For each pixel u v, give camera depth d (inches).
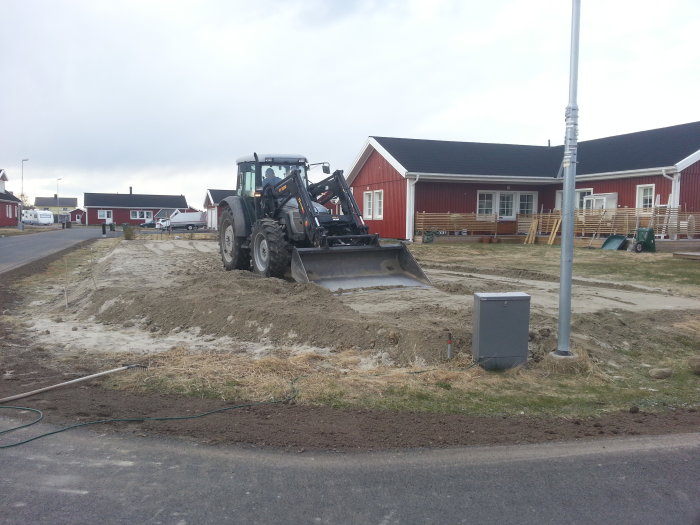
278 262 449.7
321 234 425.4
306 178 530.9
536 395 244.2
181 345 329.4
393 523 142.6
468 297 390.3
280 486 160.4
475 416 219.9
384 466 174.4
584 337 315.9
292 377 260.4
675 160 872.3
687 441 198.5
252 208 525.0
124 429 199.8
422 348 285.1
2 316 424.8
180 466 171.6
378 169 1117.1
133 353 310.2
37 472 166.9
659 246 833.5
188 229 1989.4
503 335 271.7
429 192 1031.0
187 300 390.3
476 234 1045.8
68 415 211.6
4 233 1736.0
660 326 352.2
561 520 145.6
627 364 294.2
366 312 343.0
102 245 1186.0
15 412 215.0
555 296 433.1
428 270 624.7
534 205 1107.9
